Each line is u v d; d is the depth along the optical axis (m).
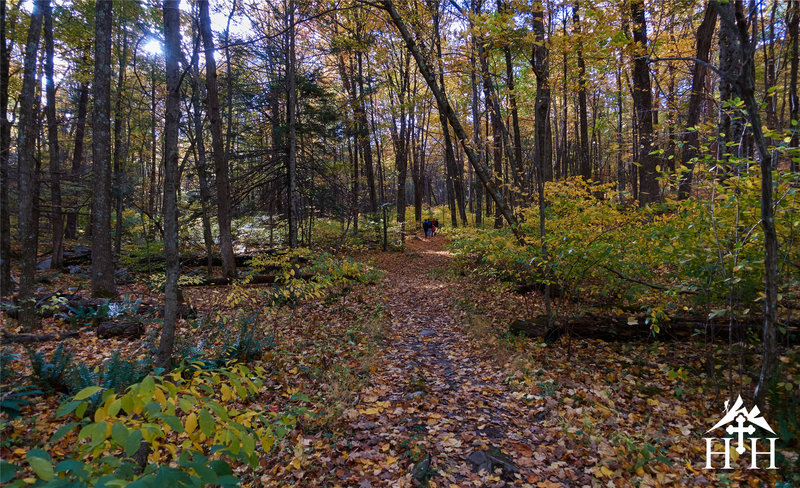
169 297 4.14
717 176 4.15
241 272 13.16
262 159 14.42
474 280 11.55
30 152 7.54
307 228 18.69
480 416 4.16
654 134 9.89
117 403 1.48
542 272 6.70
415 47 6.99
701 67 9.05
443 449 3.54
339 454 3.51
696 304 4.72
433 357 6.18
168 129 4.21
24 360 5.12
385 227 20.67
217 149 11.95
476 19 6.43
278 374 5.18
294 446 3.61
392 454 3.51
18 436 3.39
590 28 5.92
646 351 5.59
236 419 2.08
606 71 7.12
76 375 4.20
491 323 7.41
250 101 14.79
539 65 6.84
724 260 4.06
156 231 17.95
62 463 1.27
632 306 6.35
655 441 3.55
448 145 18.88
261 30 14.18
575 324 6.18
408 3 8.62
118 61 15.80
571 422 3.91
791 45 8.48
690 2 7.50
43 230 19.50
